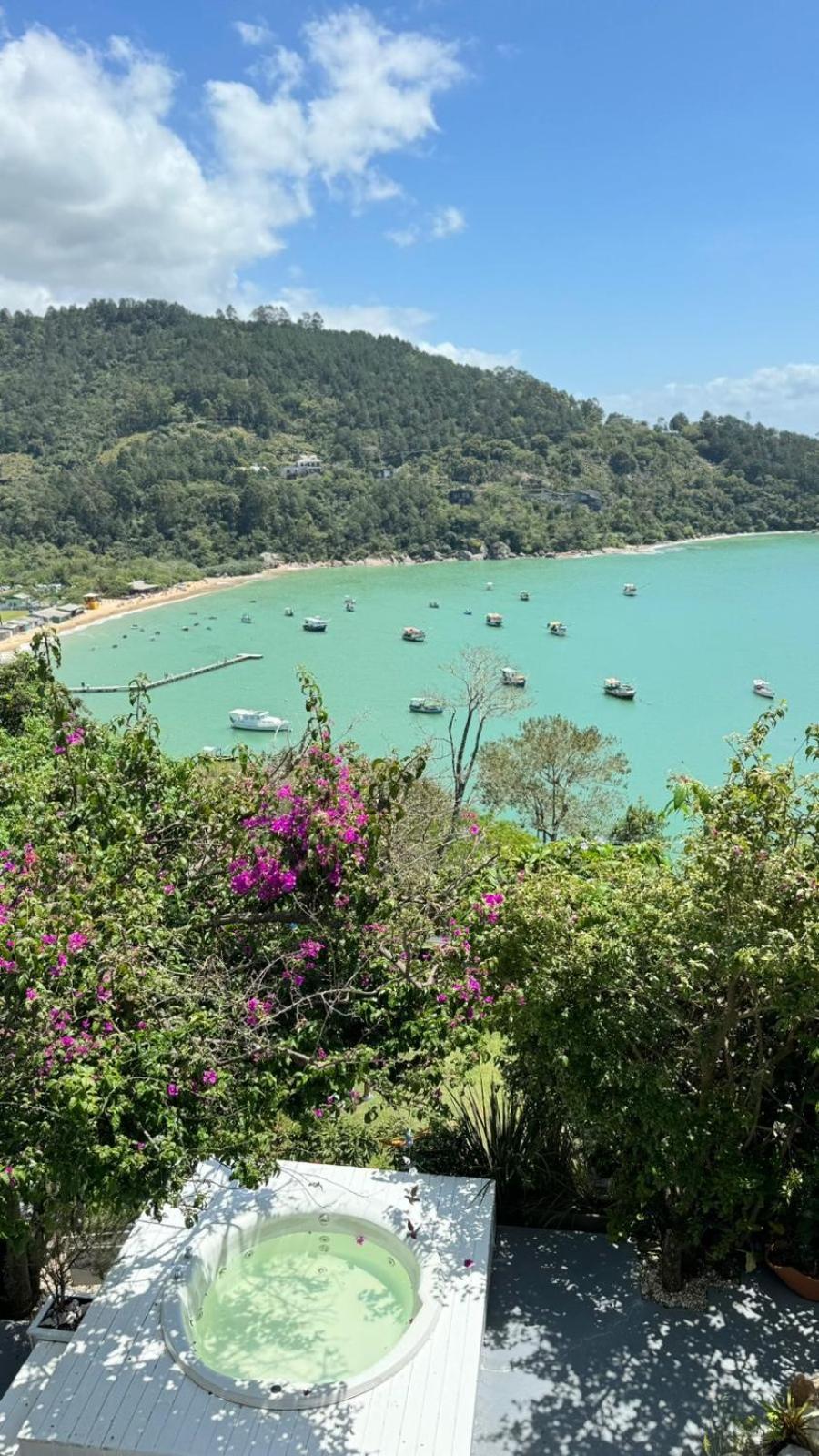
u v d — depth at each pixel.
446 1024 7.24
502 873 8.83
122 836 7.36
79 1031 5.79
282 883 7.22
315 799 7.38
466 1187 8.77
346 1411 6.45
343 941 7.18
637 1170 7.94
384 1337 7.43
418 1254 7.88
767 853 6.57
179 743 58.41
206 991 6.54
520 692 69.31
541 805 32.44
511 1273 8.47
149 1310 7.35
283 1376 7.04
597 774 32.16
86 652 81.75
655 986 7.11
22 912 5.76
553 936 7.18
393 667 79.50
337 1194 8.62
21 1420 6.52
